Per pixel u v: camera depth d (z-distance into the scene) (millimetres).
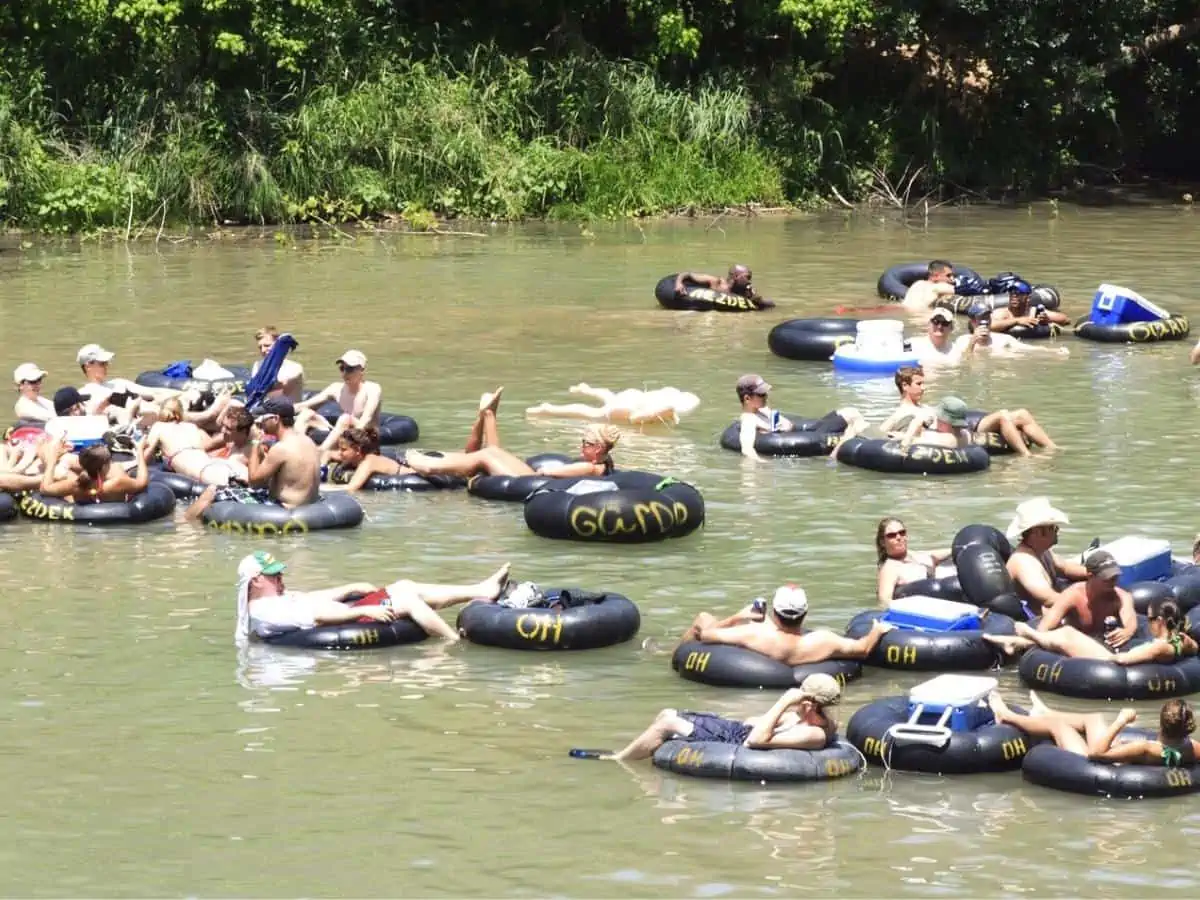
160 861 15750
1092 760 17297
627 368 39094
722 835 16266
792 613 20359
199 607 23156
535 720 19250
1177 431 32938
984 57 73688
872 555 25406
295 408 32156
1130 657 19859
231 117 63344
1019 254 57000
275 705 19703
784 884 15242
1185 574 22453
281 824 16531
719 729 18109
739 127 69938
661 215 67375
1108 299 42812
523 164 66000
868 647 20672
